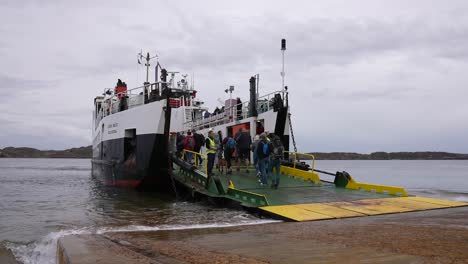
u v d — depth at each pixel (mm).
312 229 7691
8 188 23656
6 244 8297
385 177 51000
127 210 12609
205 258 5363
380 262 4852
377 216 9500
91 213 12398
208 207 12266
